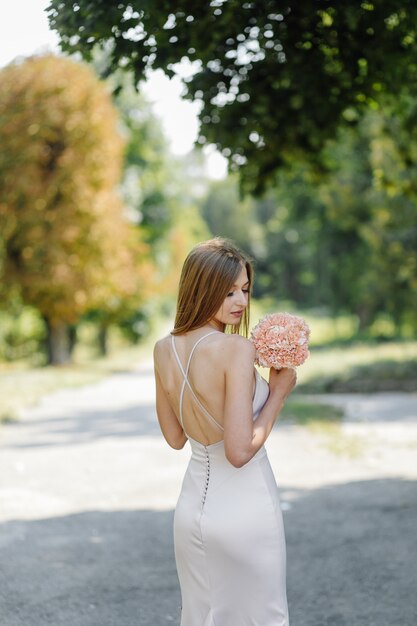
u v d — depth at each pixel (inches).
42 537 264.7
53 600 200.7
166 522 284.8
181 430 134.3
